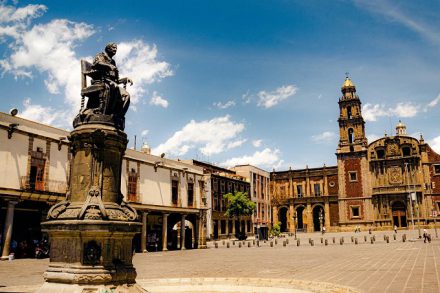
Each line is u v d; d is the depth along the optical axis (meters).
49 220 9.47
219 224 61.91
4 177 27.14
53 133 31.73
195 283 12.87
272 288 11.70
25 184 28.48
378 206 71.25
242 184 72.31
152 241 41.50
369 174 73.19
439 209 66.38
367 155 74.19
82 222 8.88
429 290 11.09
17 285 13.54
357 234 62.47
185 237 46.56
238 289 11.80
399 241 42.56
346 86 78.88
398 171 70.62
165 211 40.38
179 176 45.38
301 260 23.31
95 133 9.84
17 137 28.38
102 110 10.26
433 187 67.44
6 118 27.77
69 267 8.86
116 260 9.23
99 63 10.57
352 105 77.62
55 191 30.75
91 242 8.98
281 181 88.62
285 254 29.41
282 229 88.25
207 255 31.47
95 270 8.77
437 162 68.00
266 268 18.91
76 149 10.09
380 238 49.94
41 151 30.12
